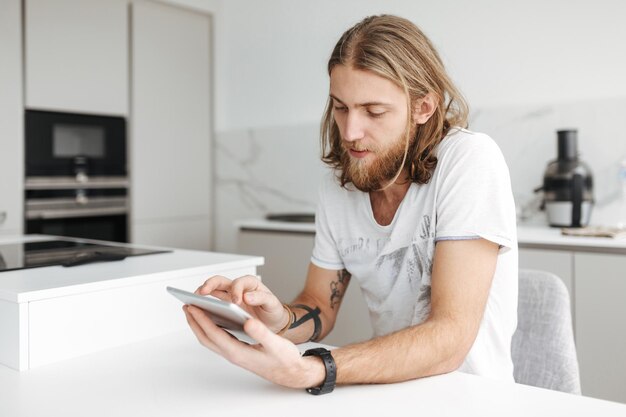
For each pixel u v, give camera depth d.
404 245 1.15
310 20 3.61
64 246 1.69
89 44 3.25
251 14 3.85
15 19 2.95
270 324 1.09
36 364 1.00
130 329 1.14
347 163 1.18
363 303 2.60
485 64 2.97
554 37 2.77
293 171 3.59
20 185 3.00
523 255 2.28
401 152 1.05
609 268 2.08
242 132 3.80
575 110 2.63
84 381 0.92
